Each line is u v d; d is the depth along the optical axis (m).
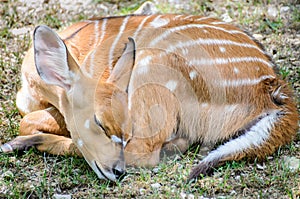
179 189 8.25
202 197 8.11
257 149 8.72
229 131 8.99
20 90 10.16
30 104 9.88
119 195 8.13
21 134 9.53
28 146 9.16
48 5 14.44
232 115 8.98
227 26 9.68
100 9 14.40
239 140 8.73
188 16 9.91
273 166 8.75
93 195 8.18
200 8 14.27
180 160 8.96
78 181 8.45
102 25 9.74
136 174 8.64
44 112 9.50
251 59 9.20
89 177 8.51
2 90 10.93
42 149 9.16
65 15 14.05
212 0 14.63
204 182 8.34
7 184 8.43
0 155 9.07
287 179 8.46
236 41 9.33
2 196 8.17
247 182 8.37
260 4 14.30
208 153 8.89
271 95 9.08
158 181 8.43
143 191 8.24
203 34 9.22
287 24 13.44
